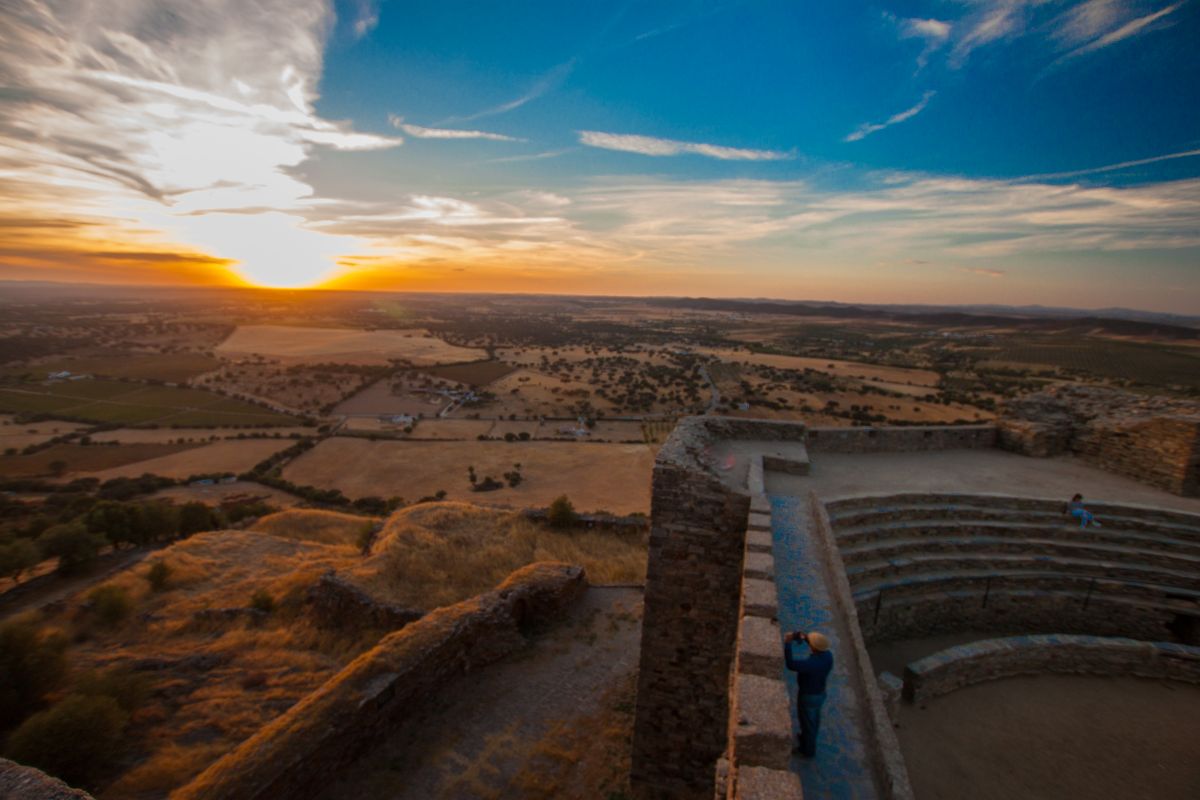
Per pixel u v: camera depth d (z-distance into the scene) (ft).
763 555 29.19
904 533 42.86
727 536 38.86
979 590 40.88
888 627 38.93
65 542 90.84
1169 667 36.32
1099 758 30.96
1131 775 30.01
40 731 42.80
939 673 34.45
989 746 31.50
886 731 20.04
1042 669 36.73
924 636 40.11
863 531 41.52
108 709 46.32
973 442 63.77
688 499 39.06
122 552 105.60
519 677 54.95
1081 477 53.78
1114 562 42.68
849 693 22.54
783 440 57.82
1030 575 41.60
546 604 65.26
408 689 48.06
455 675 53.01
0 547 87.25
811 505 41.32
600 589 73.26
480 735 47.14
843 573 29.58
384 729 45.60
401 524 90.02
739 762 16.79
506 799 41.34
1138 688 35.99
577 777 43.62
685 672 40.88
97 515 108.99
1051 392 66.03
